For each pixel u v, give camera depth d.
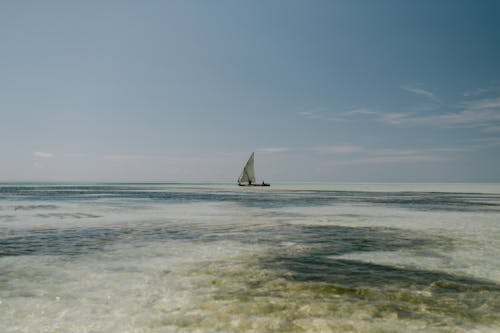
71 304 7.58
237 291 8.41
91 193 68.25
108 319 6.77
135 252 12.83
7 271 10.23
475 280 9.41
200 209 31.58
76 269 10.46
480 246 14.20
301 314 6.95
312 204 38.91
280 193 74.94
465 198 54.00
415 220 23.22
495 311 7.14
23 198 48.41
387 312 7.07
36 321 6.69
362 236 16.61
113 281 9.25
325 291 8.40
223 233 17.41
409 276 9.77
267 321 6.62
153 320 6.70
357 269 10.52
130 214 26.67
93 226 19.81
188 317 6.84
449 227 19.72
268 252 12.95
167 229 18.75
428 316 6.86
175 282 9.16
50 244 14.35
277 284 8.98
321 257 12.16
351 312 7.05
